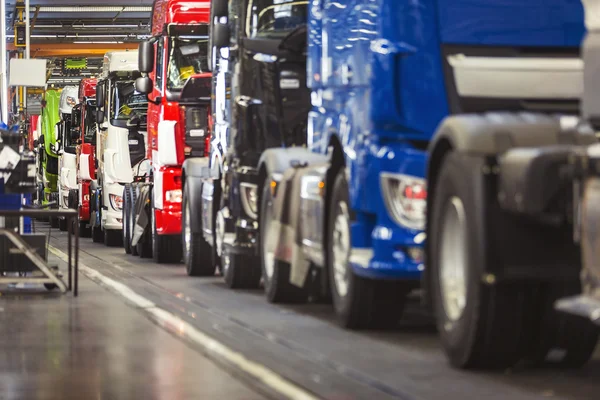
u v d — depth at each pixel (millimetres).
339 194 20812
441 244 16328
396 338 19828
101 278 32375
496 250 15031
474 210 15203
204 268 34219
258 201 27281
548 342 16016
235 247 27750
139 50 38531
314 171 22516
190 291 28781
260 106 28281
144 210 43156
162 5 41344
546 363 16703
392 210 18828
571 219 14555
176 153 39312
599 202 13664
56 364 16844
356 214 19953
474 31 18672
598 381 15375
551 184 14375
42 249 28344
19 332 20469
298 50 28297
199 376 15758
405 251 18875
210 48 32188
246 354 17594
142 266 39156
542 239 15047
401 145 18953
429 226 16828
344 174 20672
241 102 28250
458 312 16234
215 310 24125
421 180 18656
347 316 20641
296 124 28266
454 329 16109
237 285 29266
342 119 20656
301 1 28688
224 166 29375
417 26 18641
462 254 15758
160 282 31766
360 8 19828
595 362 17141
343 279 20938
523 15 18688
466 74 18578
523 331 15602
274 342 19078
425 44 18641
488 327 15492
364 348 18578
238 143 28172
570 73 18688
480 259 15094
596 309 13633
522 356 15953
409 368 16453
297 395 14109
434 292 16625
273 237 24422
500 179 15031
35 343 19047
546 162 14359
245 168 27812
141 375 15852
